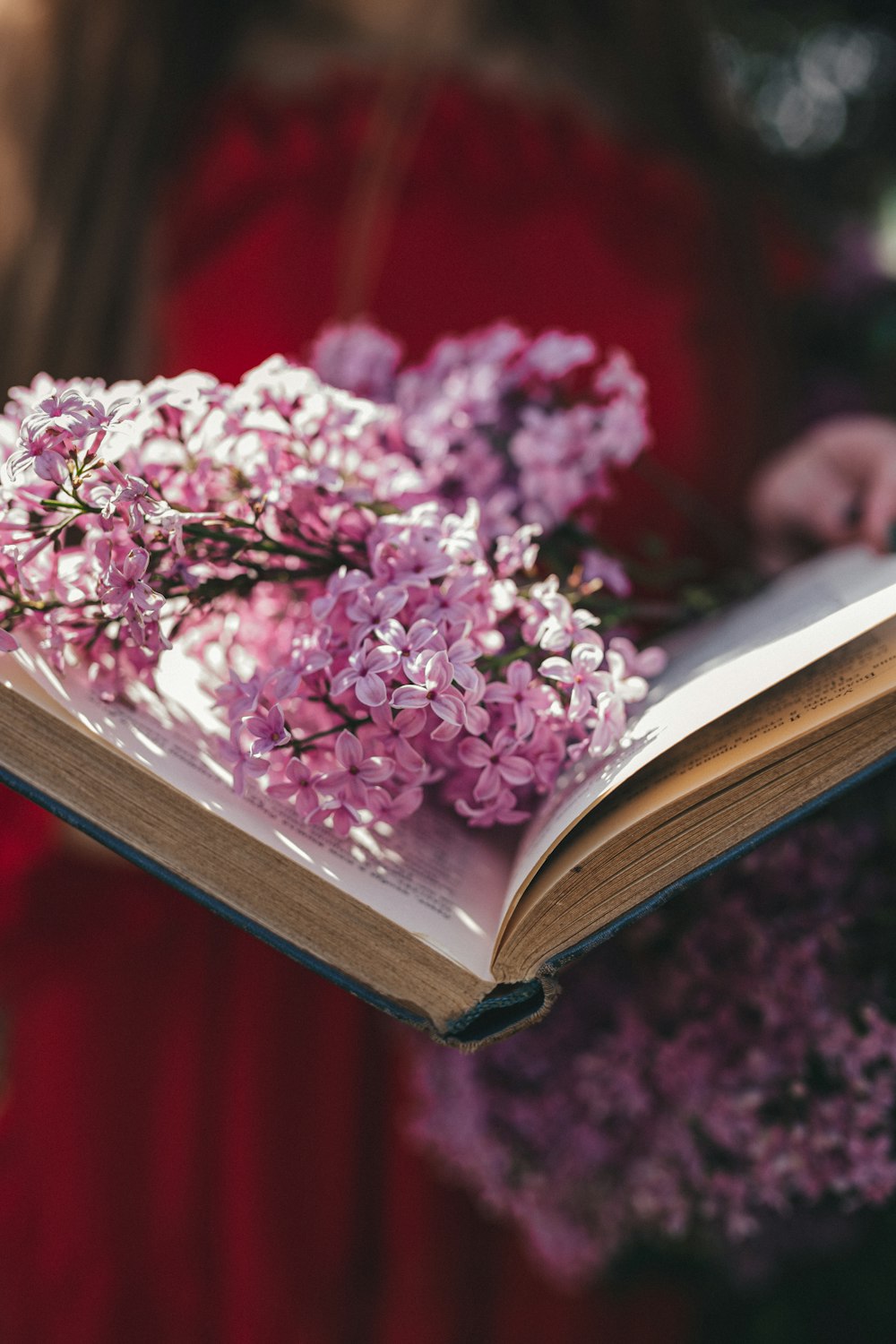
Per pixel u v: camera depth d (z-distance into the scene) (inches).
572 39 29.6
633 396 19.0
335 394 16.8
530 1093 19.3
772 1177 18.0
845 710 15.2
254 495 16.2
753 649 16.4
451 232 26.9
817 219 33.7
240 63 29.0
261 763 15.5
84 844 24.6
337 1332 24.4
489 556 18.2
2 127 26.8
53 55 27.0
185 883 15.4
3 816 24.0
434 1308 24.1
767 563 24.4
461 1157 20.8
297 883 15.3
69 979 25.2
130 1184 25.1
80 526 16.6
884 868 17.8
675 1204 18.8
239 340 26.6
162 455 16.2
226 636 17.1
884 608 15.6
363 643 15.4
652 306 27.2
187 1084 25.0
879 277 27.7
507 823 16.5
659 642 19.7
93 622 15.8
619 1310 23.8
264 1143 24.5
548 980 15.4
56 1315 25.0
